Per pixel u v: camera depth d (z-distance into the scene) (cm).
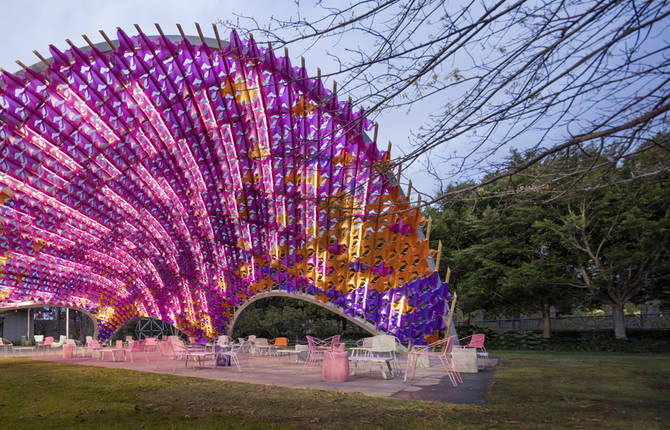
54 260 2688
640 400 771
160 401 841
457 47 367
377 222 1869
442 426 599
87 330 4953
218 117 1861
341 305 2100
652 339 2400
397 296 1894
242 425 626
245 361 1745
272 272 2438
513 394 850
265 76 1596
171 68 1620
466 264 2908
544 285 2483
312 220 2097
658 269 2228
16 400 888
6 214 2219
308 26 395
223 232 2498
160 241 2831
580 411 683
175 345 1539
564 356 1844
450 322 1802
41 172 1959
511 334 2855
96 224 2522
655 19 303
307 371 1358
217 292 2742
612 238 2231
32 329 4750
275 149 1908
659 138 373
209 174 2225
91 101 1639
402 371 1293
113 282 3156
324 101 452
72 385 1091
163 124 1859
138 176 2194
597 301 2672
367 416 669
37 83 1544
